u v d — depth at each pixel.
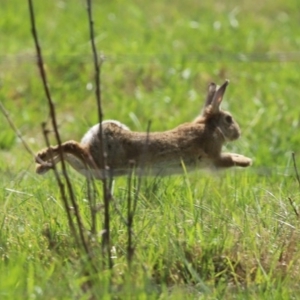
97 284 11.90
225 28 35.25
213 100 18.17
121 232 13.82
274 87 28.33
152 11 38.81
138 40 32.75
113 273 12.38
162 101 26.72
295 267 13.48
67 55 29.56
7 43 31.53
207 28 35.09
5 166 19.36
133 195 15.39
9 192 15.70
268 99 26.89
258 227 14.30
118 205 14.48
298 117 24.58
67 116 26.12
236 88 28.25
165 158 16.81
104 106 26.67
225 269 13.31
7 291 11.42
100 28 34.53
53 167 12.69
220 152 17.98
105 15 36.81
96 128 16.06
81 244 12.95
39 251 13.30
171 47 32.22
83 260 12.39
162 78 29.38
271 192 16.42
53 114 12.47
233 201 15.47
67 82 28.36
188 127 17.48
